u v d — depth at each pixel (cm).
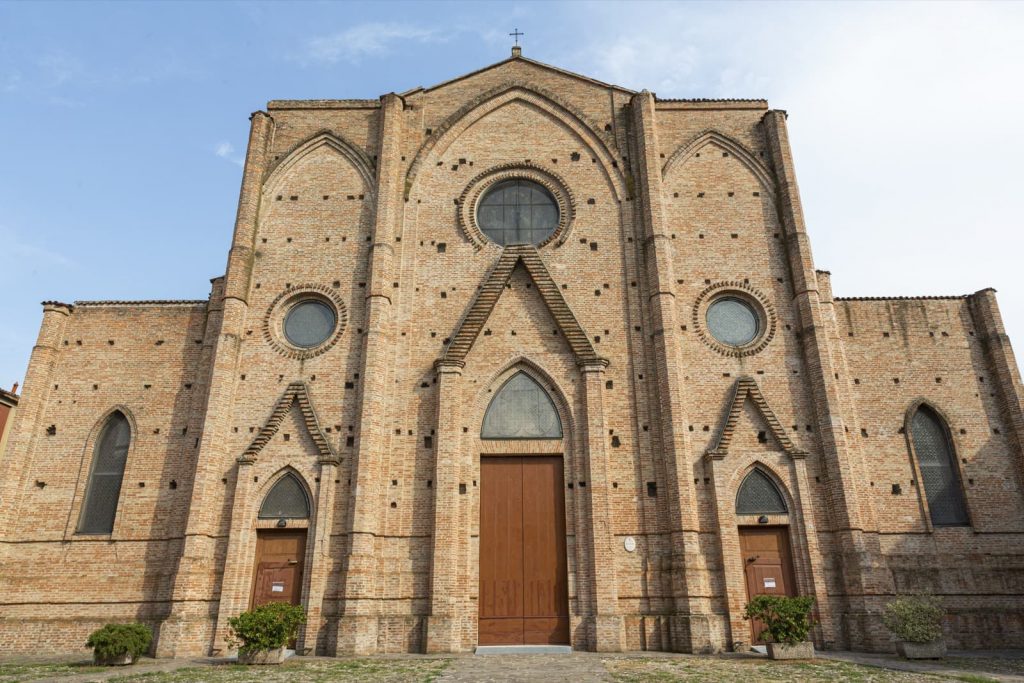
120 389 2928
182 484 2762
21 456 2800
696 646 2303
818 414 2675
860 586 2412
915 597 2358
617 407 2711
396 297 2888
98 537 2700
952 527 2698
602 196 3058
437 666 1973
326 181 3122
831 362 2727
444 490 2545
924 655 2125
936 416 2877
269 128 3194
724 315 2906
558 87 3272
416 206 3053
